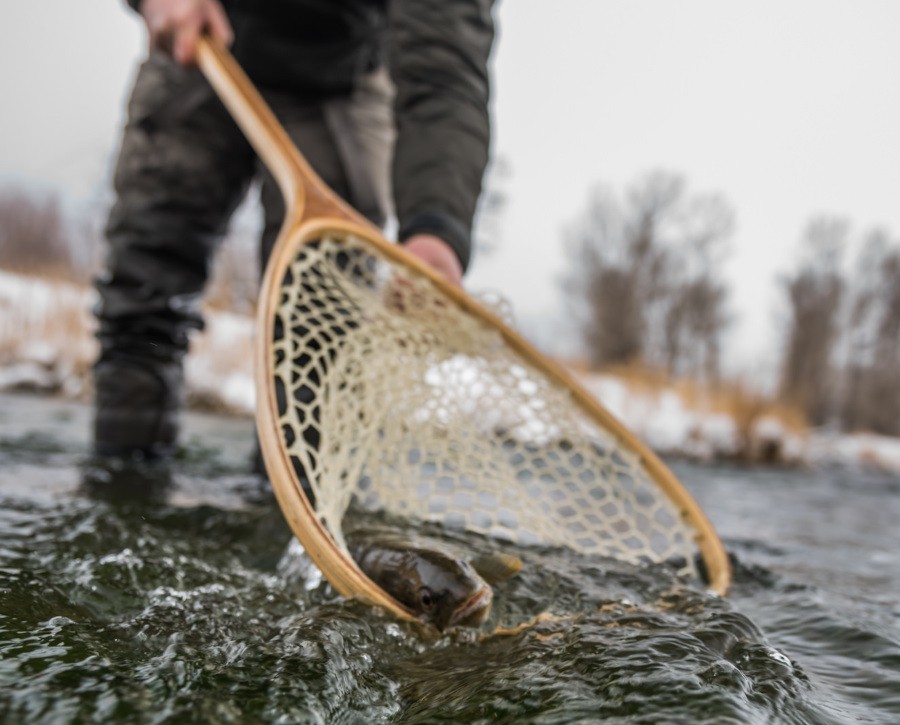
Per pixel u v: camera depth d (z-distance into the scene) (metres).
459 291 0.94
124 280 1.36
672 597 0.68
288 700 0.41
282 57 1.23
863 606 0.76
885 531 1.46
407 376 0.91
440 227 1.03
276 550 0.79
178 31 1.13
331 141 1.25
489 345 0.96
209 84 1.29
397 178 1.09
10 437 1.59
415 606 0.59
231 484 1.21
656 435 4.43
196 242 1.38
